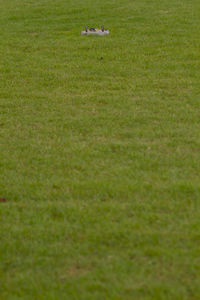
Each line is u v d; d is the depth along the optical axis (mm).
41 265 18547
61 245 19672
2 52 54062
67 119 34188
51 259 18828
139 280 17328
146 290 16797
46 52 53875
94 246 19516
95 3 81812
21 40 59594
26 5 83500
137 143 29609
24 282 17672
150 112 35094
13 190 24312
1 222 21578
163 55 50906
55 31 64438
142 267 18000
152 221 21000
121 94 39469
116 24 66438
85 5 80375
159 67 46906
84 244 19641
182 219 21062
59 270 18203
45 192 23953
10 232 20734
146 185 24047
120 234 20156
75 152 28625
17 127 33000
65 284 17344
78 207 22359
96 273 17828
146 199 22828
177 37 57906
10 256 19219
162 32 60719
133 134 31125
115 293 16703
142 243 19500
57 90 41188
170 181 24547
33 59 51094
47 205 22672
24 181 25188
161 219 21078
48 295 16859
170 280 17281
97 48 54562
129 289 16859
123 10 75250
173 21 66188
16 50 55031
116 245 19531
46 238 20156
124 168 26219
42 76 45250
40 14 75438
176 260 18297
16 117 35000
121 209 22031
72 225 20969
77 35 61375
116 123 33188
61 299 16656
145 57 50344
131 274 17688
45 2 85375
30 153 28781
